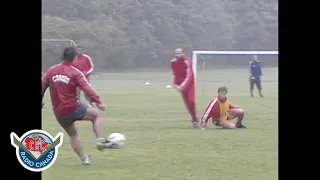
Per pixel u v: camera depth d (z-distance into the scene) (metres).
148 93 45.03
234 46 102.44
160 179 13.41
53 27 85.06
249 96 41.72
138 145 18.39
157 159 15.98
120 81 66.94
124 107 32.41
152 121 25.36
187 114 28.50
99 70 88.19
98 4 94.00
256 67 40.88
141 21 95.94
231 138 19.91
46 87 14.53
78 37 86.69
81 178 13.47
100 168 14.72
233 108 22.70
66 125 14.84
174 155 16.58
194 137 20.14
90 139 19.97
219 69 93.44
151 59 95.19
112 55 90.44
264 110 30.58
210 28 101.00
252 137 20.16
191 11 100.69
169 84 61.06
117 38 91.44
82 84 14.42
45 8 90.00
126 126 23.41
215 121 22.80
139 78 74.94
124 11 95.56
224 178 13.52
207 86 55.19
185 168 14.66
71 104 14.52
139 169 14.55
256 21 103.06
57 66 14.53
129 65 92.31
